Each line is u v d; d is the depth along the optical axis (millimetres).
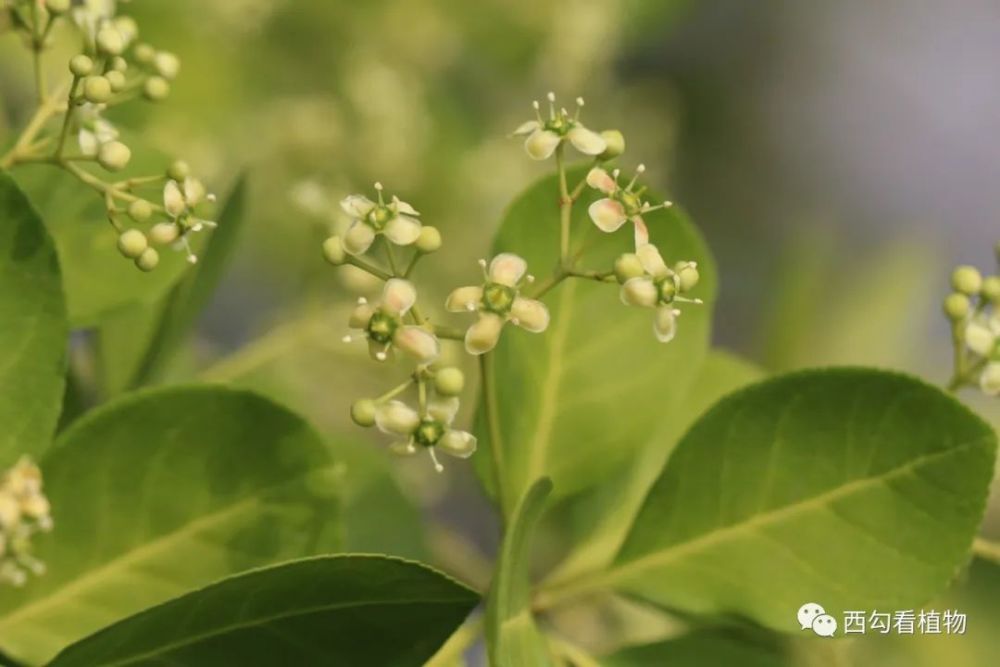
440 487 611
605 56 792
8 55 583
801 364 555
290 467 402
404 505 437
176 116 626
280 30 699
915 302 604
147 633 388
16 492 384
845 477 405
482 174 672
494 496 411
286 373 486
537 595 419
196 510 403
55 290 397
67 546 401
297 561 384
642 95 836
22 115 583
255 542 403
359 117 652
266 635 391
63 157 404
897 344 595
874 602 403
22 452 397
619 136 401
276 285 673
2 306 396
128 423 399
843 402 403
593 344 421
